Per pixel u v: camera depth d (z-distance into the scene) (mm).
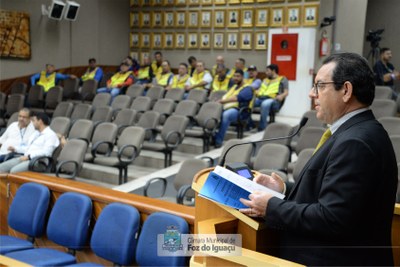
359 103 1186
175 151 6062
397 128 4250
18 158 4719
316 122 5055
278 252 1313
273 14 8336
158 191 4477
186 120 5430
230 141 4223
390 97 5656
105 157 5109
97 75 9203
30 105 8117
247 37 8789
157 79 8602
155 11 10125
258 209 1208
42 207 2998
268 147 4086
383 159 1108
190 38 9648
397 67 8703
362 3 7453
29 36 8891
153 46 10273
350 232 1078
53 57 9367
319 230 1088
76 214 2797
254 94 6270
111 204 2643
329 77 1200
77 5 9320
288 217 1136
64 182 3133
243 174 1414
